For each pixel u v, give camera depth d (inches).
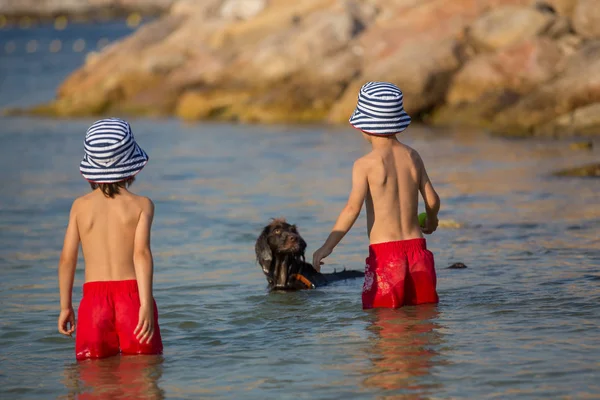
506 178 1160.2
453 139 1692.9
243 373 431.5
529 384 394.6
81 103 2721.5
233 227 908.0
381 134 552.7
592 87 1700.3
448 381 403.2
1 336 523.2
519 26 2058.3
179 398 396.8
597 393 379.6
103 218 462.3
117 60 2977.4
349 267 724.0
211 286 656.4
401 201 553.0
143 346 459.2
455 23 2207.2
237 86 2481.5
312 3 2787.9
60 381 429.1
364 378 414.0
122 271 462.0
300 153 1589.6
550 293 573.6
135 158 465.1
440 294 583.8
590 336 468.1
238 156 1583.4
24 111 2758.4
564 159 1318.9
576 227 813.2
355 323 524.4
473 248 746.2
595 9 1995.6
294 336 504.1
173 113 2615.7
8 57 5369.1
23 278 700.0
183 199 1110.4
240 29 2760.8
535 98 1765.5
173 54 2824.8
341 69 2276.1
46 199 1147.3
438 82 2059.5
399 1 2500.0
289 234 650.8
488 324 502.0
